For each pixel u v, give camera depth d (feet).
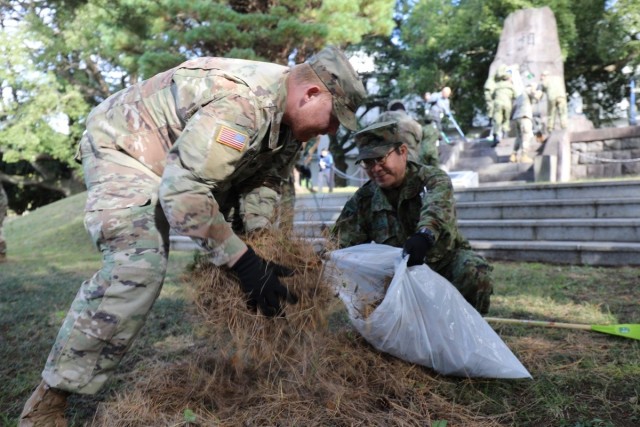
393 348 8.91
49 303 16.87
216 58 7.52
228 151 6.67
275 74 7.25
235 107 6.77
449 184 10.19
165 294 17.34
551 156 38.91
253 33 34.12
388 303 8.64
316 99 7.27
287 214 9.30
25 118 71.36
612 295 15.64
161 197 6.66
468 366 8.80
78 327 6.89
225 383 8.63
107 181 7.29
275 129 7.17
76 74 81.15
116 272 6.93
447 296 8.98
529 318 13.35
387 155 10.11
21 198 101.65
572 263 22.12
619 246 21.06
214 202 6.80
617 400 8.42
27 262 30.30
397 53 88.17
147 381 8.97
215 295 8.13
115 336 6.94
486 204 27.89
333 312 8.98
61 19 69.41
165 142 7.43
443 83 81.97
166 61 34.40
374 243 10.63
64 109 72.38
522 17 54.80
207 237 6.82
